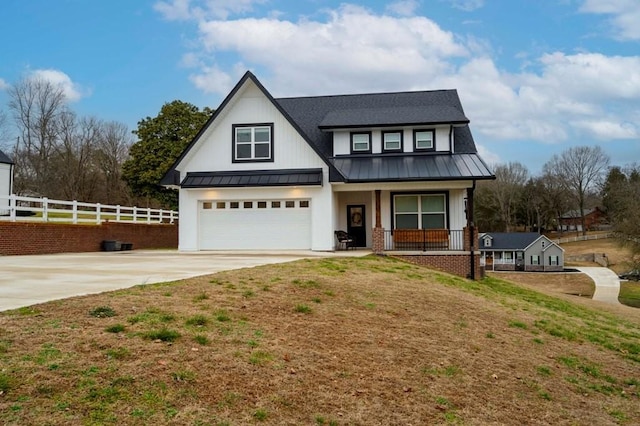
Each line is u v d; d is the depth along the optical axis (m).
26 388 3.88
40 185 48.12
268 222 20.70
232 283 8.68
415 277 12.91
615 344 9.16
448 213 20.75
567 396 6.10
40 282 8.73
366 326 7.18
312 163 20.44
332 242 20.09
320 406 4.60
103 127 54.56
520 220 77.56
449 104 24.09
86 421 3.60
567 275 49.47
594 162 72.94
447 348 6.88
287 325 6.57
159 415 3.87
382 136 21.94
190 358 4.91
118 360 4.58
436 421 4.78
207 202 21.08
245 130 21.06
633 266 43.78
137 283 8.54
